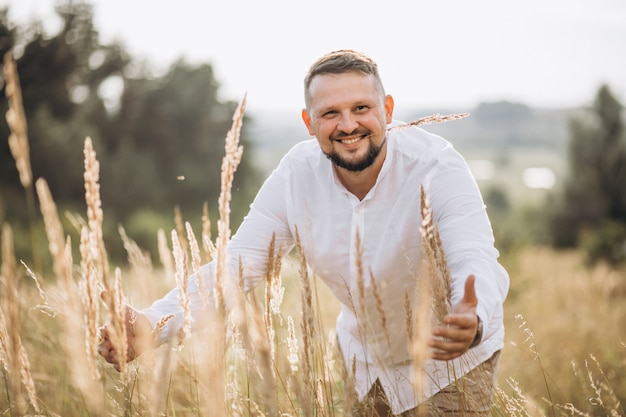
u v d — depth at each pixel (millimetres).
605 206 25406
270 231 2357
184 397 2223
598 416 3293
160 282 3625
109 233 14102
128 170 22766
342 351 2543
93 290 1416
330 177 2283
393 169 2182
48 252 8109
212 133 26938
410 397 2277
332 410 2004
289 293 3713
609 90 26000
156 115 26703
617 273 10086
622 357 4203
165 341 1940
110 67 26438
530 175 133500
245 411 1863
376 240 2225
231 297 1583
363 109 2033
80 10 24594
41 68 23750
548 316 6426
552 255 18109
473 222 2006
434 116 2162
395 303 2283
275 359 1893
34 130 20969
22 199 18469
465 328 1417
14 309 1391
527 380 3820
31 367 2512
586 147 26016
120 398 2023
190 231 1733
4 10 22594
